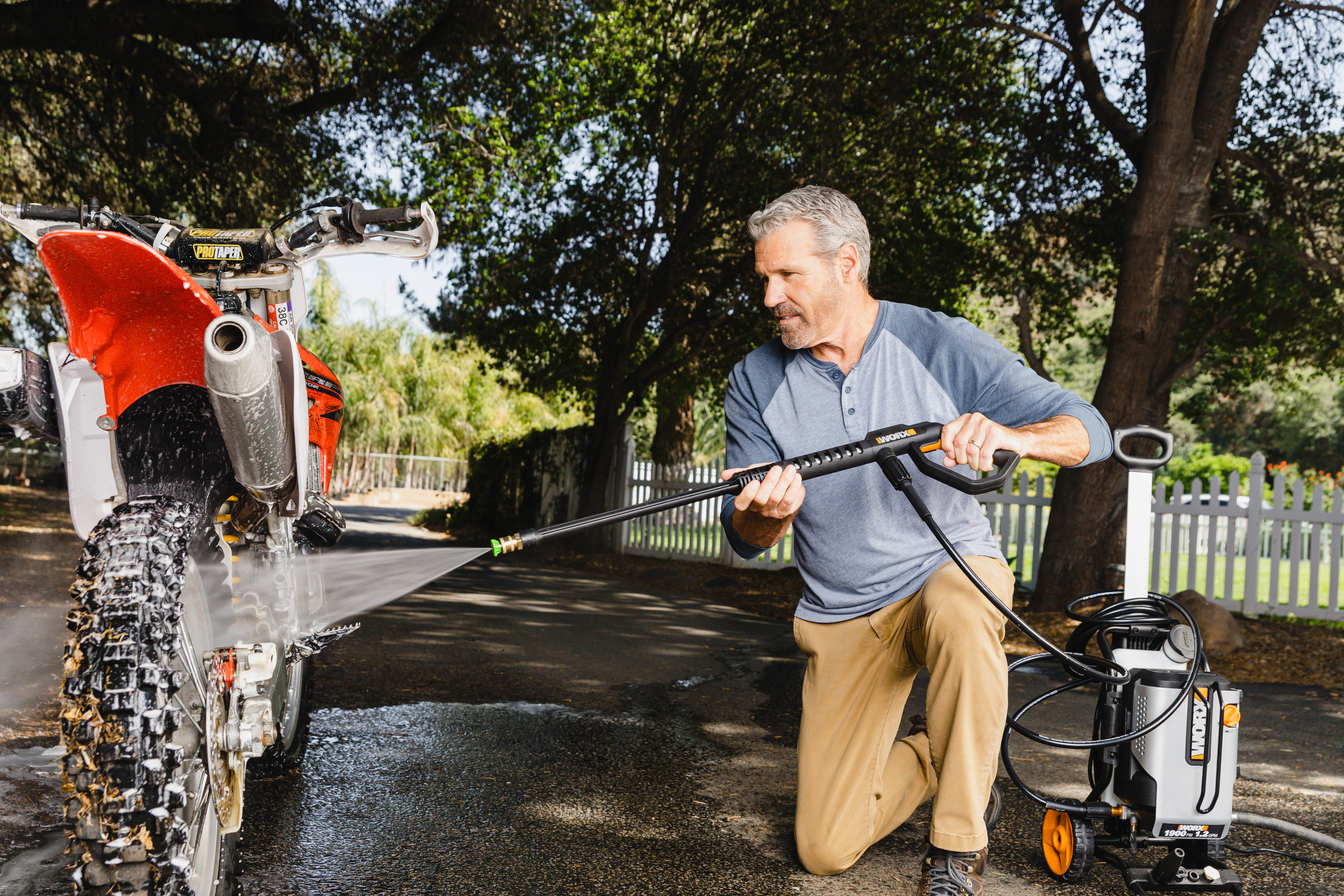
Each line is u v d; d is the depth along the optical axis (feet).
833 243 8.34
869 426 8.63
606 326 41.24
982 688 7.33
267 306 8.45
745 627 23.47
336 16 35.55
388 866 8.27
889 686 8.44
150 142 36.88
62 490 44.68
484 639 19.58
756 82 34.96
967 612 7.45
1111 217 33.04
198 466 6.59
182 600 5.77
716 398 52.06
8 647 15.49
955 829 7.31
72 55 36.40
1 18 27.20
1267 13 26.12
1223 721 7.93
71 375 6.23
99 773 5.04
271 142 35.94
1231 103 26.68
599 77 40.63
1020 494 31.65
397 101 37.73
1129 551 8.75
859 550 8.44
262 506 6.89
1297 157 31.83
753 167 35.04
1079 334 38.32
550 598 26.71
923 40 31.83
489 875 8.18
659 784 10.86
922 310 8.89
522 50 38.06
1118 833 8.50
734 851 8.98
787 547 37.29
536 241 40.19
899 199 35.60
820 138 33.12
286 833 8.86
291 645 8.63
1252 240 26.96
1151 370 27.20
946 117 34.24
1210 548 28.94
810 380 8.95
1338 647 22.02
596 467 41.55
